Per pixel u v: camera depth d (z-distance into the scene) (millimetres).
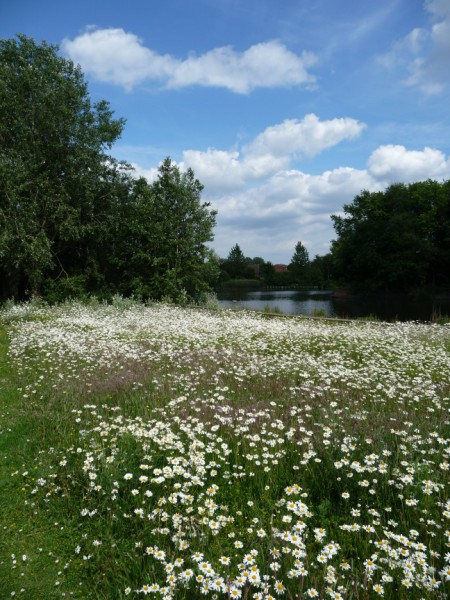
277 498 3842
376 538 3191
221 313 19812
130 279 27906
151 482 3766
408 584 2490
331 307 35094
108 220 26875
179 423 5176
